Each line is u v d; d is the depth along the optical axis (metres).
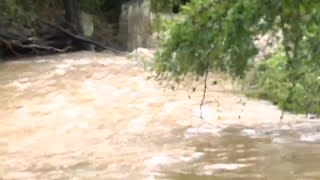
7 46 22.69
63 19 26.05
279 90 10.86
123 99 13.10
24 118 11.55
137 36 25.95
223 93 13.30
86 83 15.59
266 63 10.42
